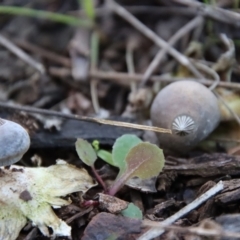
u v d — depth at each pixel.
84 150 0.30
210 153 0.31
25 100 0.38
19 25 0.42
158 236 0.27
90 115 0.36
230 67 0.36
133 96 0.36
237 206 0.28
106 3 0.41
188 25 0.39
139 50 0.40
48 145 0.32
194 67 0.37
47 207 0.28
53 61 0.40
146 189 0.29
